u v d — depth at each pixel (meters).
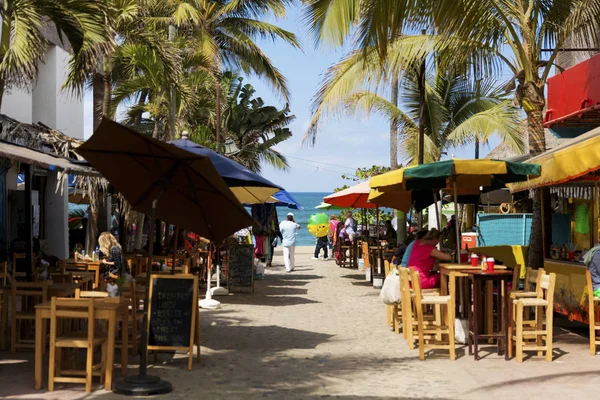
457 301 10.88
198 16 22.12
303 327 11.85
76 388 7.39
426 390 7.46
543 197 12.59
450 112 22.95
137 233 20.25
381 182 10.85
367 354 9.51
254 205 24.38
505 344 9.12
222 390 7.43
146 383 7.32
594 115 16.33
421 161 18.23
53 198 21.00
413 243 11.29
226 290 16.77
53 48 21.05
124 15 16.17
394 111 20.53
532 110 12.81
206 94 30.09
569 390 7.42
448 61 13.98
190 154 7.55
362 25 11.74
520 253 14.76
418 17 11.61
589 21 13.18
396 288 11.01
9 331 10.16
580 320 10.61
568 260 11.57
